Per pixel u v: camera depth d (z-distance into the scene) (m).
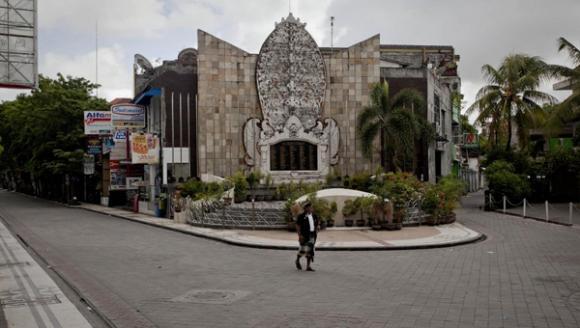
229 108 33.09
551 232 21.00
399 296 10.16
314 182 31.53
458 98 53.84
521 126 37.69
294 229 21.41
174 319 8.66
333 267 13.62
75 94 48.31
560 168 36.16
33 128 47.88
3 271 13.12
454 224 23.80
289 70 33.50
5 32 13.20
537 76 36.66
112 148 39.31
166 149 33.12
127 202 40.78
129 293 10.59
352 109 34.44
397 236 19.55
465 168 59.12
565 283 11.33
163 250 17.05
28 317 8.82
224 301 9.85
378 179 27.16
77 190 53.97
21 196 69.50
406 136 29.30
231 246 18.14
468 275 12.29
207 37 32.91
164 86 33.59
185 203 26.28
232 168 32.97
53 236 21.28
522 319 8.51
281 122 33.34
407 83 36.31
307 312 9.02
